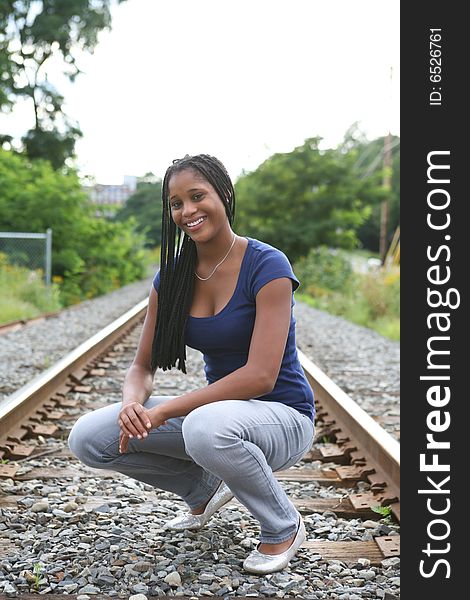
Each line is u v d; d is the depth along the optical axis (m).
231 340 2.89
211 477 3.21
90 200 22.66
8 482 4.01
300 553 3.05
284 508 2.89
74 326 13.10
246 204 36.50
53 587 2.67
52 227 20.62
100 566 2.85
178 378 7.50
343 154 37.81
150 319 3.10
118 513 3.48
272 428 2.85
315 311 17.91
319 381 6.44
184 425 2.78
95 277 22.95
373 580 2.85
